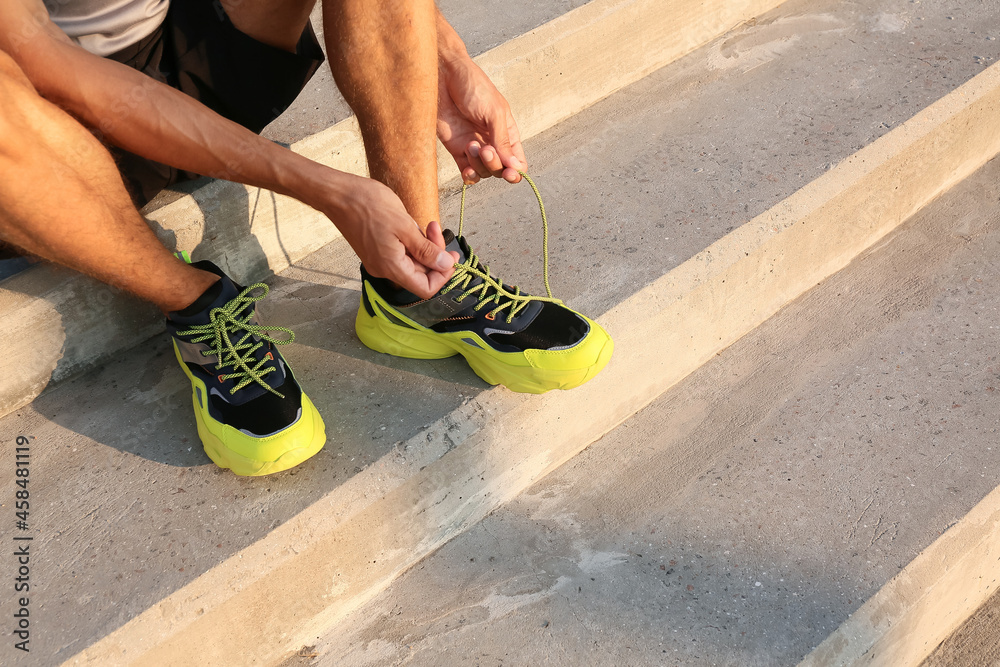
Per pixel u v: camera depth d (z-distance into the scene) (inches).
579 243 69.1
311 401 56.8
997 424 65.6
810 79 86.5
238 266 66.8
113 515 51.1
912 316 75.3
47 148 42.2
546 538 59.9
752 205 71.6
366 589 56.1
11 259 58.4
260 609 50.5
